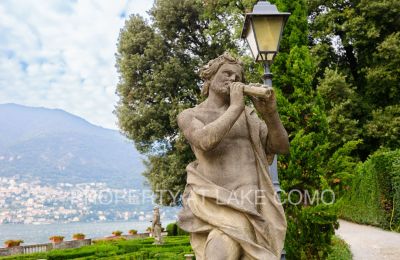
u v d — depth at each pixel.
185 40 26.84
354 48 25.44
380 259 12.23
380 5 22.91
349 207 23.28
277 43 6.88
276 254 3.20
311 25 25.11
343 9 25.25
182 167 23.58
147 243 24.86
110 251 20.88
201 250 3.29
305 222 8.80
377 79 23.20
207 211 3.24
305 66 9.68
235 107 3.27
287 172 8.78
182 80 24.97
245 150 3.42
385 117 22.28
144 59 26.22
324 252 9.06
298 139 8.80
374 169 19.70
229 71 3.52
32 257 20.50
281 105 9.47
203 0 24.86
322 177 8.41
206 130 3.21
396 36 22.95
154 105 25.53
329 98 22.52
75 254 20.42
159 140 25.75
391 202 18.92
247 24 7.14
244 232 3.13
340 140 21.25
